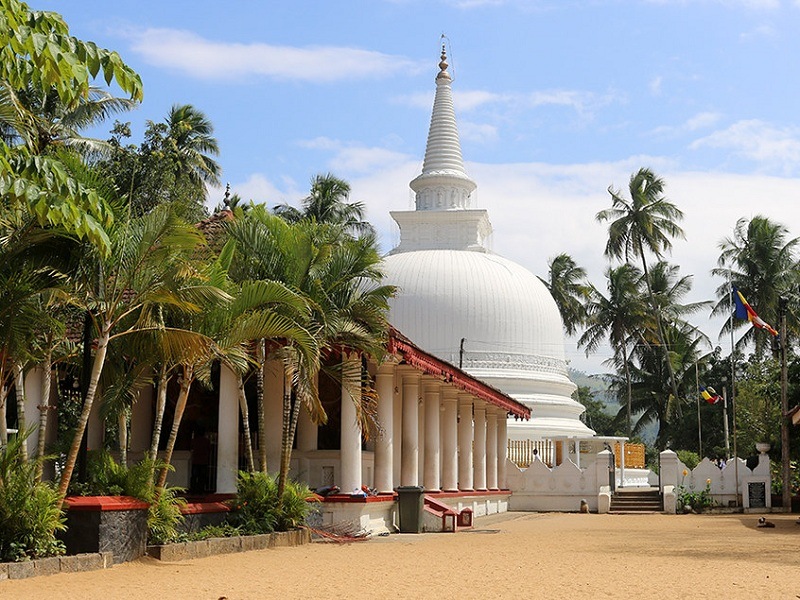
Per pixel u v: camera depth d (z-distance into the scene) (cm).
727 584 1397
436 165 6769
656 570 1606
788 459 4316
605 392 8606
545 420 5562
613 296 7881
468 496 3556
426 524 2736
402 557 1834
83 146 3872
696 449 7344
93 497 1595
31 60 1072
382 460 2627
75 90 1053
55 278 1538
